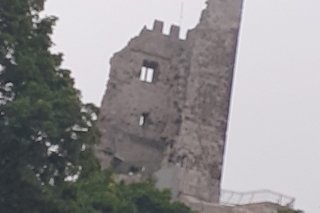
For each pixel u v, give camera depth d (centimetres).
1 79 11538
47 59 11950
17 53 11650
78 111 11469
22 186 10988
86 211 13012
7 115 11069
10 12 11831
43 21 12225
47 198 11069
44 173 11256
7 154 11056
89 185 15612
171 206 19338
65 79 12044
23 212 11006
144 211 19050
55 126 11175
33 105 11125
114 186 17600
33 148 11056
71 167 11375
